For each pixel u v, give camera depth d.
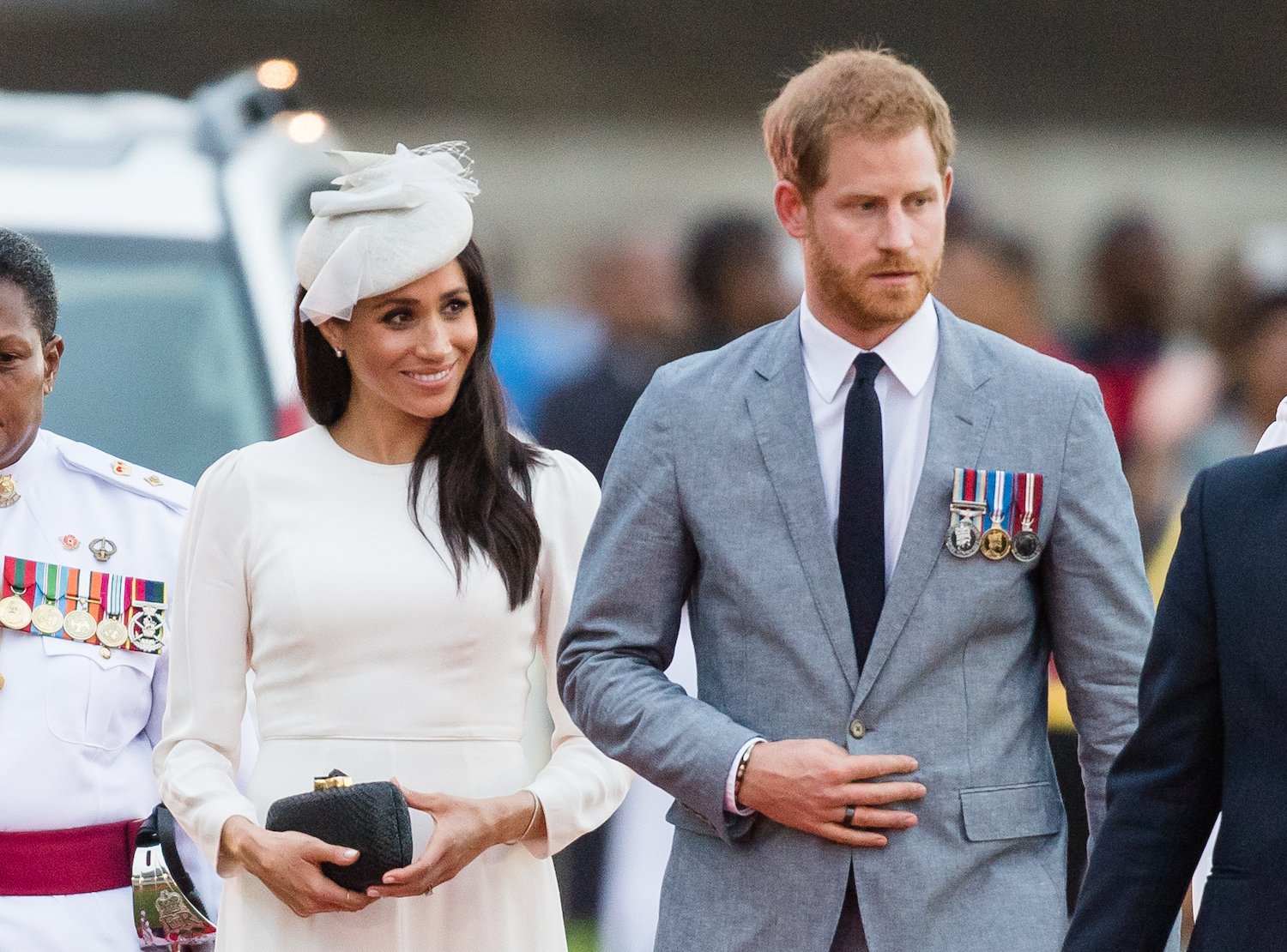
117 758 15.23
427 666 14.59
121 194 23.66
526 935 14.66
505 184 58.91
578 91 62.44
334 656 14.55
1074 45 63.03
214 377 23.12
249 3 62.16
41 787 14.82
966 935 13.55
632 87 62.88
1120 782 12.23
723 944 13.88
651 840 22.94
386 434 15.00
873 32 64.94
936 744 13.70
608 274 28.97
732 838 13.88
